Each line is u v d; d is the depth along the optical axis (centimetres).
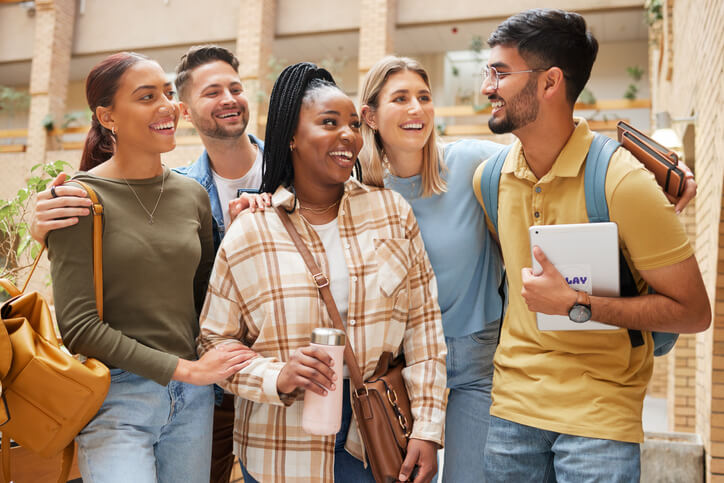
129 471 171
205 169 255
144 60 188
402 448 173
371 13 1148
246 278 179
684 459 400
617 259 166
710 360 366
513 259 192
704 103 388
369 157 215
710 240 368
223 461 229
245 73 1197
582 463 172
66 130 1343
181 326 185
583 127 182
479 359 220
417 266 193
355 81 1458
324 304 178
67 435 165
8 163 1352
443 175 219
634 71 1174
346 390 183
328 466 174
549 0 1115
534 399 182
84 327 169
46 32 1351
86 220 173
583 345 179
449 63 1421
